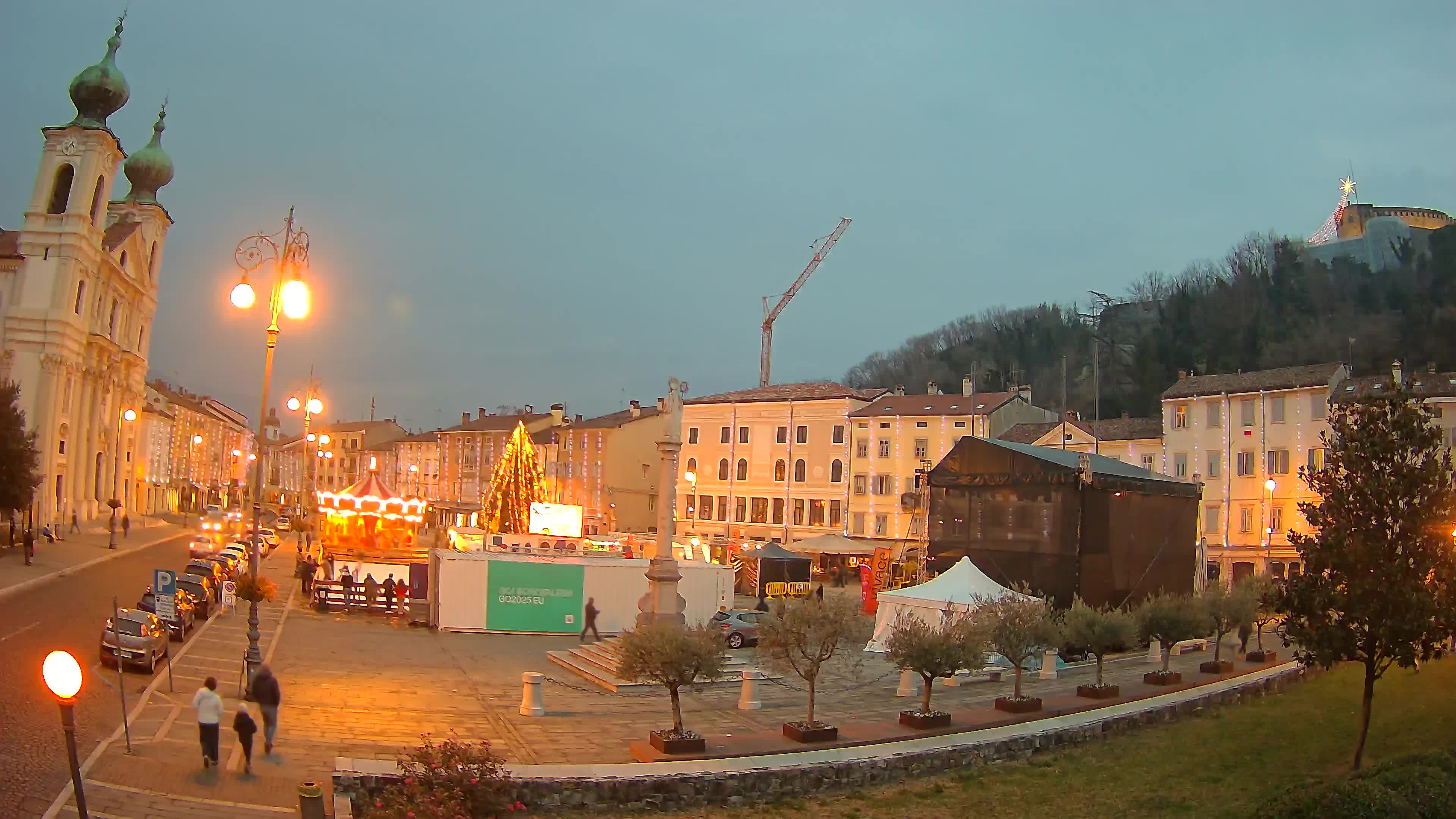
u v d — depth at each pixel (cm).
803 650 2170
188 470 13175
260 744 1923
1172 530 4284
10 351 6338
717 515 8850
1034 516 3997
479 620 4006
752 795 1855
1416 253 10981
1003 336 13600
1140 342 10825
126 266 7956
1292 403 6044
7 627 2925
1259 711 2675
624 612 4175
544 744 2109
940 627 2938
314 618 4038
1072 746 2298
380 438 15800
